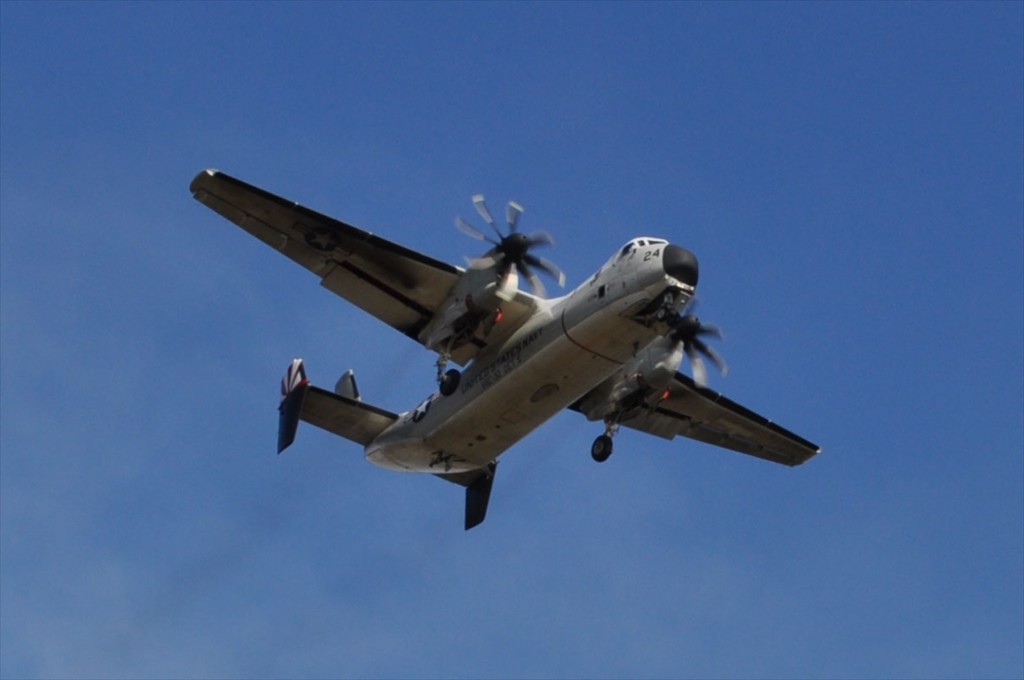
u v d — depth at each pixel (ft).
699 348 389.80
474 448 392.06
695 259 345.92
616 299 347.36
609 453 397.60
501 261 363.76
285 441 395.75
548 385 367.86
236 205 351.67
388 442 403.54
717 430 442.50
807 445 441.27
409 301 380.58
